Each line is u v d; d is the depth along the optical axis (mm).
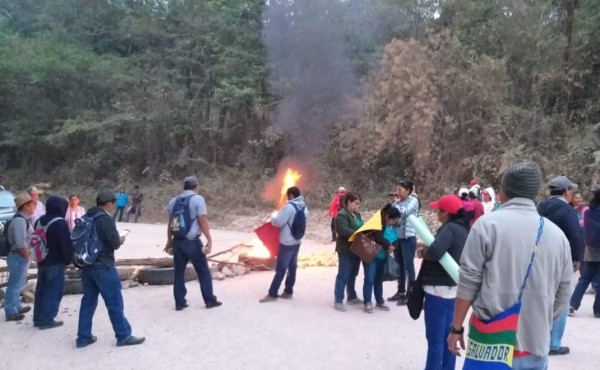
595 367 5414
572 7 20250
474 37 21562
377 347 5961
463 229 4582
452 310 4668
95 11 38000
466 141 20812
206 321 6977
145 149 32281
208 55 30969
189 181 7598
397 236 7930
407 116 21391
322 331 6547
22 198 7195
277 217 7945
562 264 3037
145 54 33531
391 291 8820
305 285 9172
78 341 6035
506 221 2984
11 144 35000
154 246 14711
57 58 32656
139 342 6121
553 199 6059
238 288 8922
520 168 3076
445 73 20547
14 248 7102
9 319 7125
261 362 5512
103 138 31781
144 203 28297
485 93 20109
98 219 6004
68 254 6730
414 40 21641
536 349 2936
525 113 19938
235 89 27438
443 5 22891
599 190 7109
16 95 34719
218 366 5410
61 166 35281
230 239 16672
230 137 30453
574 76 19828
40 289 6781
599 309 7250
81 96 34312
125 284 9070
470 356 3012
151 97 31938
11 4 42656
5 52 33125
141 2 35312
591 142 18281
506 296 2928
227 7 29797
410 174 22797
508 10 21016
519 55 20781
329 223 20812
